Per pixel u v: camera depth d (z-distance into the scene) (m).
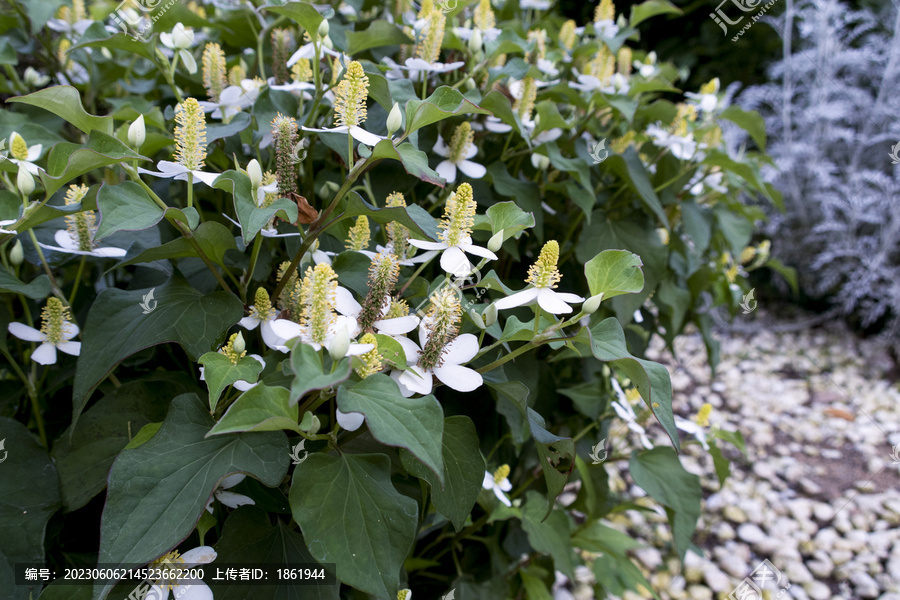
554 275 0.22
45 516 0.23
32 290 0.25
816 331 1.07
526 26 0.46
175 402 0.22
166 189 0.33
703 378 0.95
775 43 1.10
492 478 0.34
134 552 0.18
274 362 0.25
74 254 0.30
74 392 0.23
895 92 1.00
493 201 0.36
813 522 0.71
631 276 0.22
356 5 0.40
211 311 0.24
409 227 0.23
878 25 1.05
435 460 0.18
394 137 0.31
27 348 0.32
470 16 0.41
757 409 0.89
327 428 0.28
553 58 0.41
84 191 0.27
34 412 0.28
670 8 0.41
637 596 0.60
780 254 1.07
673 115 0.41
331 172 0.34
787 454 0.81
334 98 0.31
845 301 0.98
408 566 0.39
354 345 0.19
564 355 0.39
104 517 0.19
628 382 0.46
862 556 0.66
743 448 0.42
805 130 1.06
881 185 0.97
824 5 1.00
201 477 0.20
